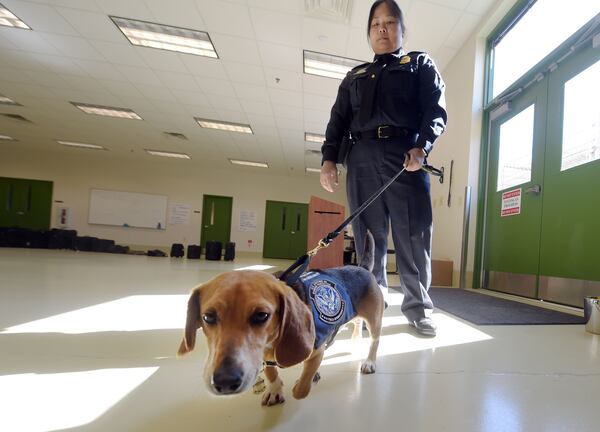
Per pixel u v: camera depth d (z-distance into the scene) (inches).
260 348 24.8
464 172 150.3
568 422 31.6
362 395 35.9
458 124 159.5
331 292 35.2
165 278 138.1
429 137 56.2
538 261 112.6
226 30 155.6
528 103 122.6
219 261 323.0
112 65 195.6
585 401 36.1
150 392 34.8
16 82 223.8
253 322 25.0
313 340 28.3
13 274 124.6
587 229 94.0
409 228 62.3
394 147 61.1
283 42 161.9
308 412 31.8
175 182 437.7
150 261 249.9
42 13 153.6
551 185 108.4
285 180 458.3
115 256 292.2
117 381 37.2
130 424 28.6
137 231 426.3
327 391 36.7
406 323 70.4
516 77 130.7
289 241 452.4
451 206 160.6
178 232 434.6
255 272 29.0
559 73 108.1
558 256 104.1
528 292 116.6
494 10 133.3
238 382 21.8
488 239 142.3
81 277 126.8
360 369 43.6
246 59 179.0
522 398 36.4
